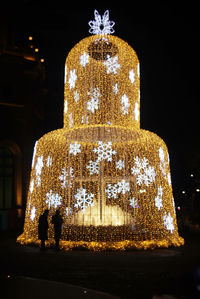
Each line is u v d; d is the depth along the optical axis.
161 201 14.29
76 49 14.62
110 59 14.29
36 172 15.25
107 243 12.49
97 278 8.29
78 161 15.95
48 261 10.51
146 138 14.48
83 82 14.31
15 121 24.28
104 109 14.09
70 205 14.50
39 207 14.84
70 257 11.16
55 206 14.36
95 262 10.26
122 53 14.45
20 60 24.72
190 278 4.12
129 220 14.14
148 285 7.49
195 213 22.42
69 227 13.40
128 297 6.74
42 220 12.73
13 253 12.01
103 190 14.16
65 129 13.94
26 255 11.59
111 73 14.23
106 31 14.84
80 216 14.14
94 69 14.28
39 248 13.16
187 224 21.70
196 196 26.78
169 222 14.30
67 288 7.14
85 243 12.59
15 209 23.31
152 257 11.01
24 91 24.84
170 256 11.17
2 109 23.91
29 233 14.73
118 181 14.15
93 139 14.65
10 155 24.20
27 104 24.83
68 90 14.74
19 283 7.59
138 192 14.62
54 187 14.72
